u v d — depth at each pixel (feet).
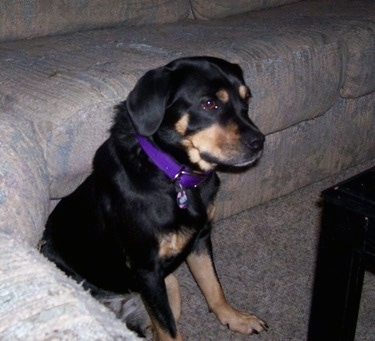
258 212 5.85
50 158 4.19
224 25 6.31
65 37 5.84
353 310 3.38
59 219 4.33
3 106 4.38
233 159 3.92
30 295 2.25
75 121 4.21
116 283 4.31
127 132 4.05
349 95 6.00
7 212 3.26
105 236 4.14
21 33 5.71
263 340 4.39
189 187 4.06
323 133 6.13
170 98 3.90
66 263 4.33
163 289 4.09
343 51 5.76
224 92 3.95
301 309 4.68
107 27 6.21
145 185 3.95
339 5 7.07
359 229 3.11
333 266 3.27
